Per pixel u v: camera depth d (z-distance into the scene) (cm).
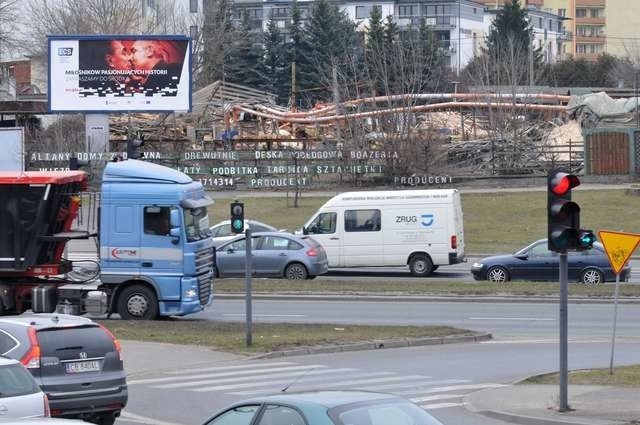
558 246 3709
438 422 2022
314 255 8494
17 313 6500
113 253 6397
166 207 6347
